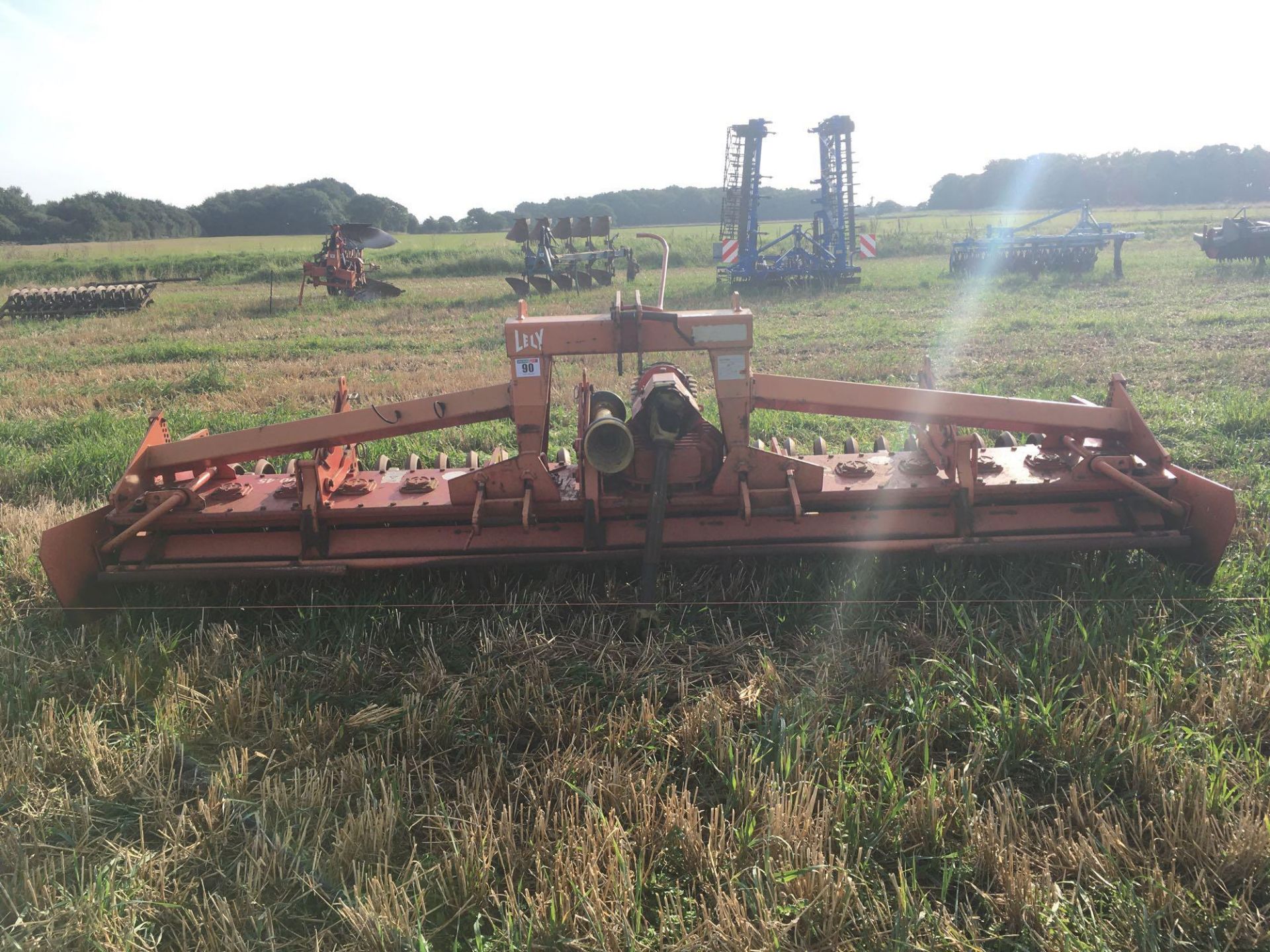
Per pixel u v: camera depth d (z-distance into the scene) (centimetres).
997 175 12875
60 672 475
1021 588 539
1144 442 536
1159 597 510
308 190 12025
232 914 313
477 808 363
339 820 359
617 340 511
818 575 560
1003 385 1201
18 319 3111
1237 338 1558
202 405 1285
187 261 5228
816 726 405
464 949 304
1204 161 11844
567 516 538
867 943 294
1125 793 365
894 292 2908
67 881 335
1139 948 285
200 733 422
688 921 307
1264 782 353
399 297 3209
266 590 554
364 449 924
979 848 327
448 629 523
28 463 912
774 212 12062
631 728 418
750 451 523
